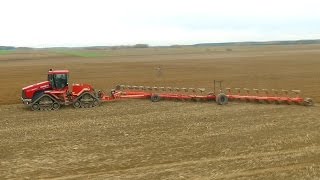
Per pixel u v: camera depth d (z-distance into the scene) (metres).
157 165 18.23
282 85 47.69
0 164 18.73
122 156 19.67
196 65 84.38
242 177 16.42
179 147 21.09
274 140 22.14
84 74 66.75
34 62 106.81
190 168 17.70
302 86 46.34
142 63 95.06
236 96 36.00
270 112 30.53
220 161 18.59
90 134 24.28
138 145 21.62
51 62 105.44
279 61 92.38
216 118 28.47
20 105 36.56
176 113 30.59
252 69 71.00
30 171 17.72
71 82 54.50
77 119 29.05
